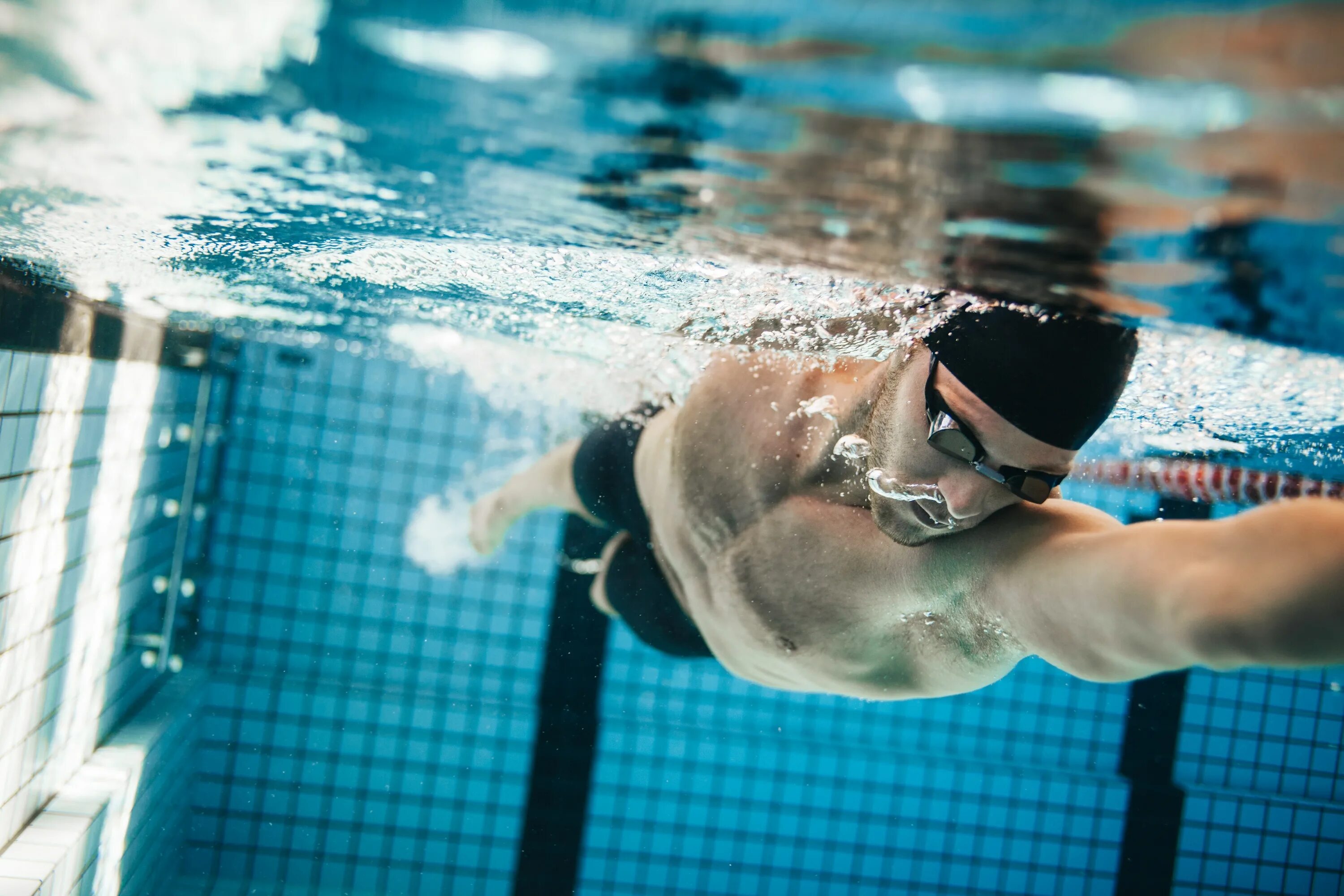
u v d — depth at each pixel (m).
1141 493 4.01
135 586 4.04
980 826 5.23
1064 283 1.29
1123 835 5.17
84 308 2.85
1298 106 0.76
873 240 1.33
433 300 2.76
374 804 5.15
